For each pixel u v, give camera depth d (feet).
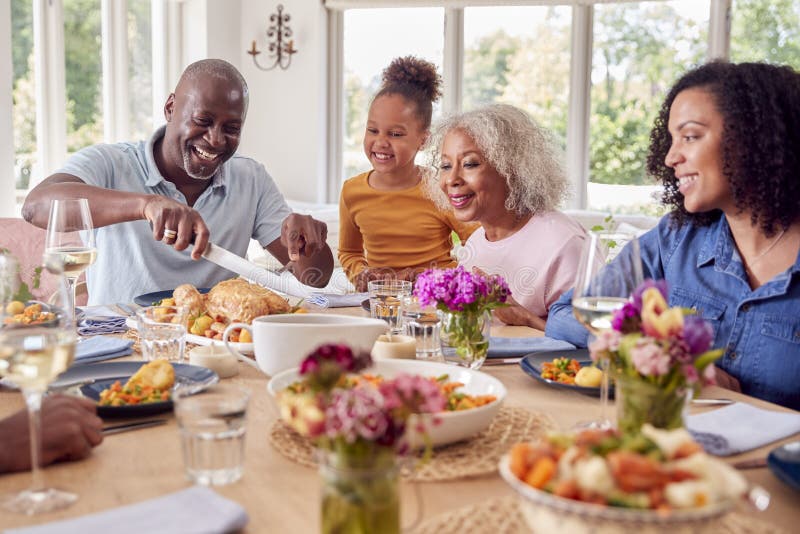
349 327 4.23
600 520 2.13
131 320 5.72
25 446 3.14
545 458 2.34
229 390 3.26
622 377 3.20
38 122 15.30
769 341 5.05
